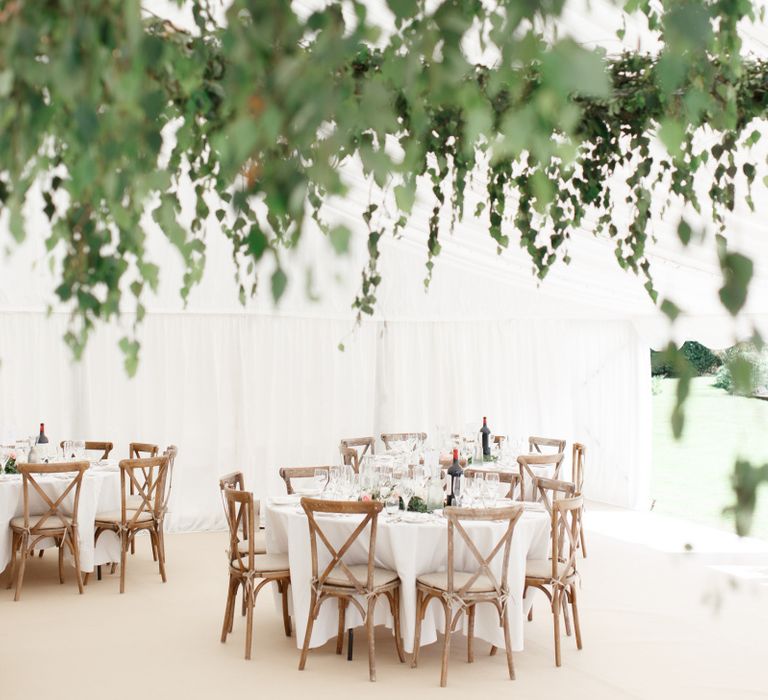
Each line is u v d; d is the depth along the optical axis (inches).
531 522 195.6
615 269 253.9
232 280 340.2
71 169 54.6
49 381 320.2
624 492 384.8
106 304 59.2
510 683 180.7
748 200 101.2
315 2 99.3
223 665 189.6
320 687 177.3
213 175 95.3
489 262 293.4
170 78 80.1
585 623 222.5
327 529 193.3
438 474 214.5
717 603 54.0
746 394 45.6
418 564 190.9
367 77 86.4
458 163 105.5
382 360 380.2
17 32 43.1
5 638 207.3
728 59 76.4
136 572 273.3
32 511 251.9
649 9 83.3
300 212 38.3
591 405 398.6
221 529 341.4
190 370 338.6
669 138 41.9
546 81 33.9
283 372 354.6
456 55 38.6
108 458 322.7
